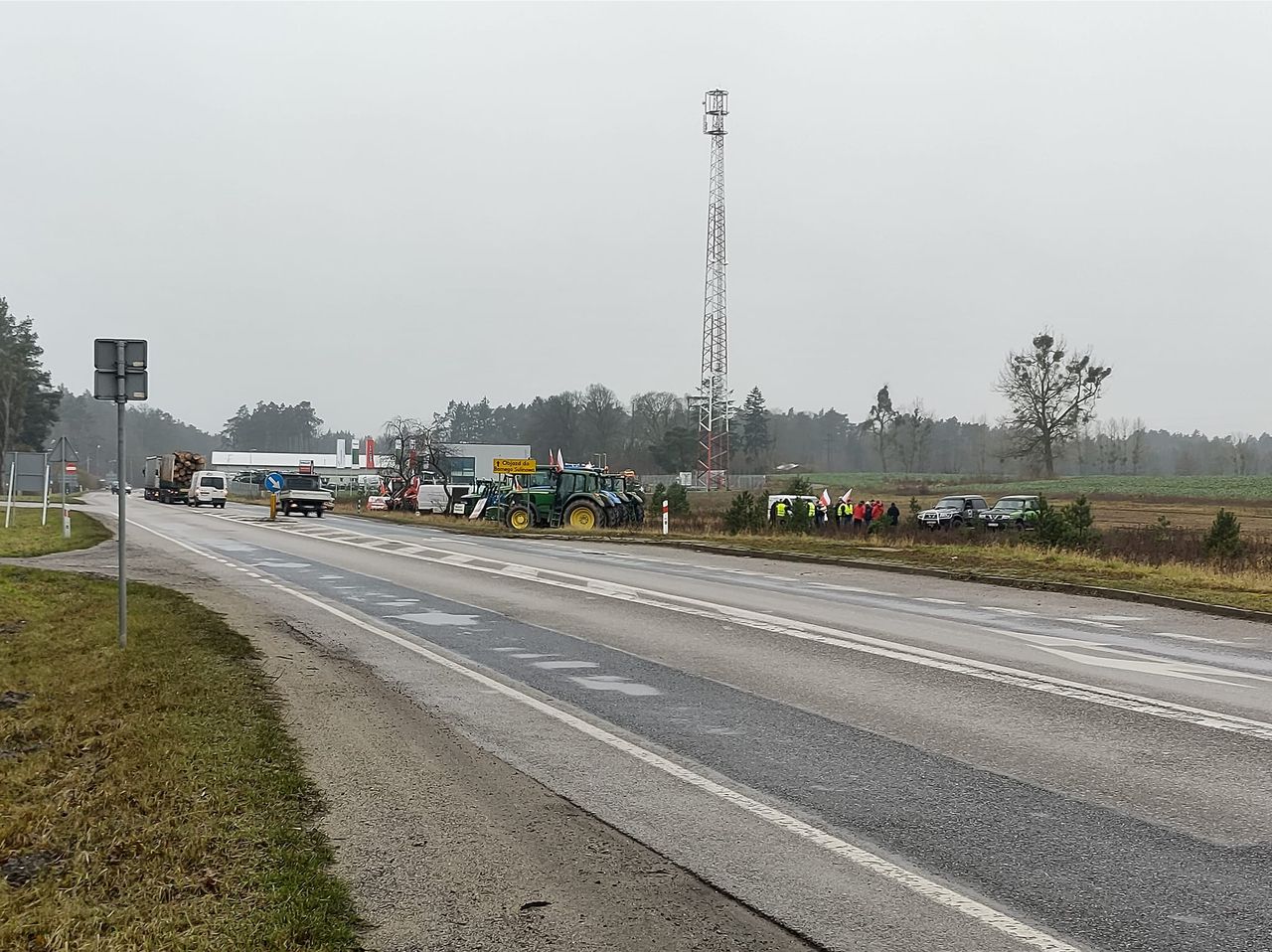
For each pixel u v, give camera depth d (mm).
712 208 82812
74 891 5062
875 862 5578
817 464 160750
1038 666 11477
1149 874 5410
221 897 4961
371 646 12734
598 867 5477
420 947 4500
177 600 16312
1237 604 16406
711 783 7035
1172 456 150000
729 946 4547
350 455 138500
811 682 10562
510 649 12562
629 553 28656
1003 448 99375
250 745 7637
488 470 109438
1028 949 4539
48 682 10203
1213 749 7934
